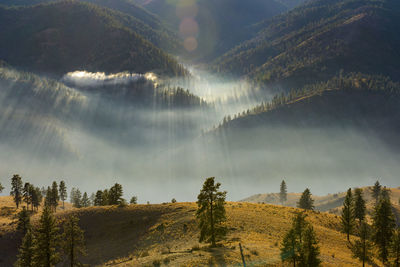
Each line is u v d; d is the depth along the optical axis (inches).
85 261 2018.9
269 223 2030.0
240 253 1296.8
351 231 2134.6
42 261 1720.0
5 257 2397.9
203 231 1601.9
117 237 2283.5
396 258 1675.7
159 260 1285.7
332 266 1400.1
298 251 1266.0
